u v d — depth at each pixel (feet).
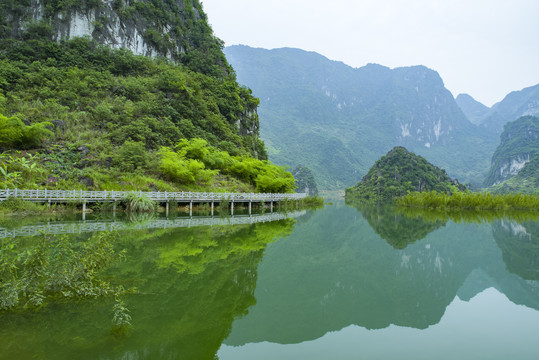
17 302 27.40
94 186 104.42
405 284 44.19
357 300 37.47
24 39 190.29
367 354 24.64
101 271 38.34
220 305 32.30
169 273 40.65
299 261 54.60
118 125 144.36
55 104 142.00
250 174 169.58
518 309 35.32
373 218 135.44
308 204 210.79
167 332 25.53
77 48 193.88
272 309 33.88
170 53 244.63
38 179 95.45
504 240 79.51
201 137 179.01
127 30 222.07
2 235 56.44
